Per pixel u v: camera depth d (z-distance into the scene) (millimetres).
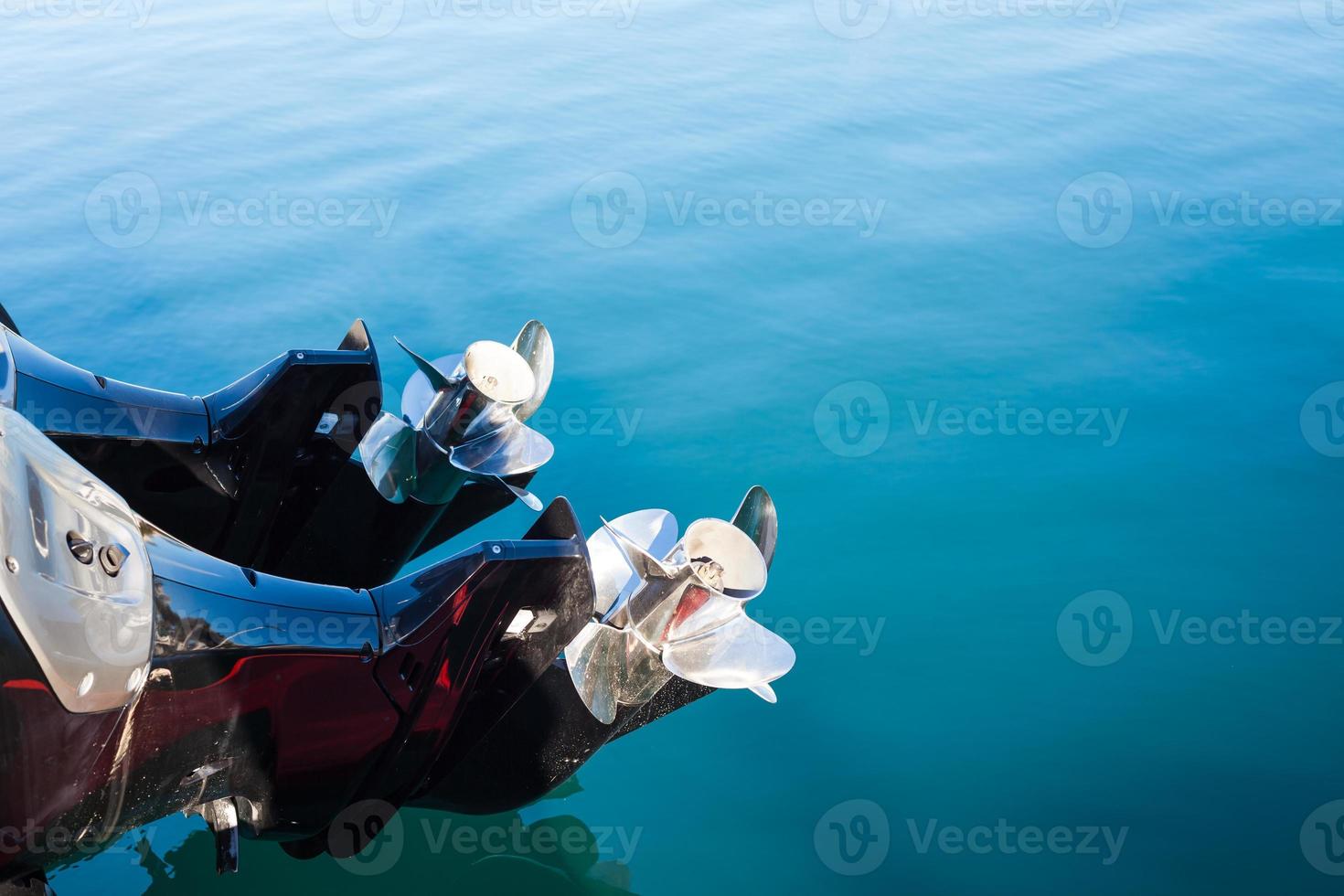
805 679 6324
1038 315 10367
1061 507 7797
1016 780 5711
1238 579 7148
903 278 10938
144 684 3875
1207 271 11125
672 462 8156
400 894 5156
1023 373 9438
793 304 10430
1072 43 17656
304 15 18328
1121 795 5617
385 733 4680
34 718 3525
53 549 3600
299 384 5559
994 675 6375
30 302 9633
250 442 5570
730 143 13781
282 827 4797
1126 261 11297
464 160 13039
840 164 13344
